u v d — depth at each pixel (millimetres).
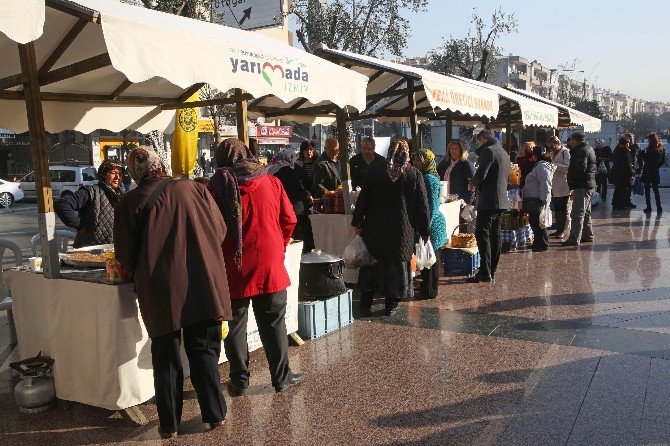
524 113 11023
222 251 4070
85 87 5992
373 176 6016
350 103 5656
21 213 22797
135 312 3957
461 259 8203
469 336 5547
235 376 4363
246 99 5898
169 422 3732
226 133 29062
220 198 4105
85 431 3904
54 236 4133
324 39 23594
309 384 4551
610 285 7434
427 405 4094
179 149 6992
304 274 5809
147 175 3727
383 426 3816
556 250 10094
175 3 13633
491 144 7562
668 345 5152
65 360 4164
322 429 3816
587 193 10367
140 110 6793
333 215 7383
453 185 9414
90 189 5414
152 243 3562
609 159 18672
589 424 3729
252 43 4754
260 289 4227
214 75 4105
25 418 4117
